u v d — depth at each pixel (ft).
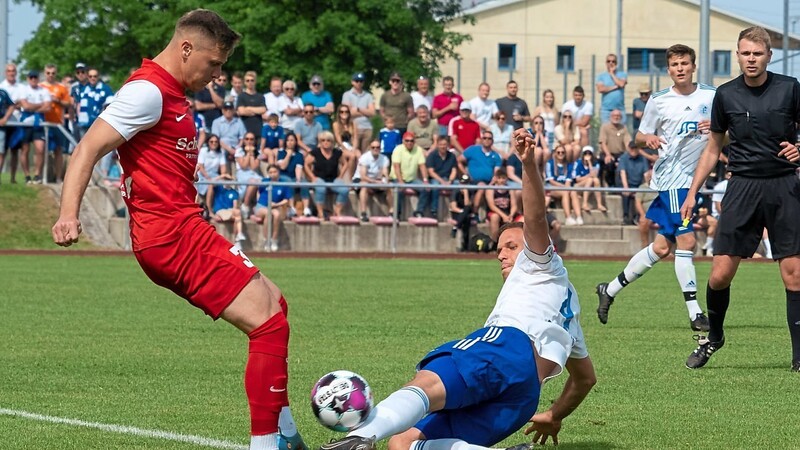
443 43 187.32
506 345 20.01
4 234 92.02
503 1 232.12
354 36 169.17
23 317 48.03
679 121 44.11
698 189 37.09
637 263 44.57
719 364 36.40
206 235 20.71
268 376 20.49
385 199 93.97
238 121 94.27
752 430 25.79
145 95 20.33
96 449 23.26
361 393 18.42
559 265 21.53
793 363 35.14
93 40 203.82
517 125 97.81
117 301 54.95
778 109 34.71
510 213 91.76
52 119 98.73
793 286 35.27
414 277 70.90
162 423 26.00
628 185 95.91
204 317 48.57
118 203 95.40
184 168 20.93
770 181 34.88
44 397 29.40
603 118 104.01
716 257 35.14
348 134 98.63
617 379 33.12
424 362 19.84
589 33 234.79
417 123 97.40
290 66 169.99
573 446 24.12
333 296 58.18
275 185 89.56
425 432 19.75
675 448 23.89
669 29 236.02
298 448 21.68
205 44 20.80
